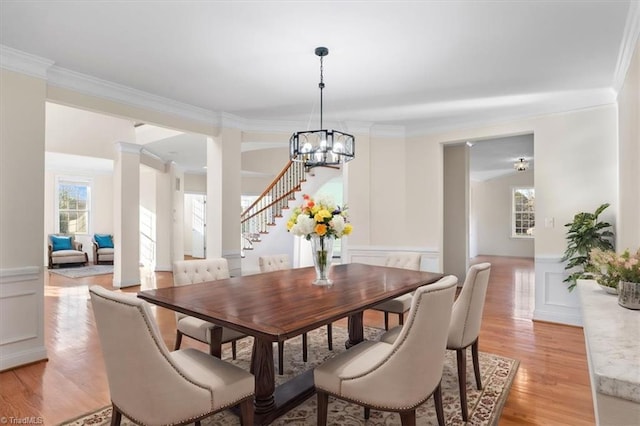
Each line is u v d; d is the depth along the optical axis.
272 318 1.83
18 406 2.34
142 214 8.98
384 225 5.22
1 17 2.42
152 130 6.26
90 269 8.19
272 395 2.19
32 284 3.04
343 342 3.58
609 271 1.96
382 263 5.18
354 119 4.89
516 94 3.87
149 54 2.96
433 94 3.88
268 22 2.46
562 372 2.86
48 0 2.22
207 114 4.54
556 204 4.20
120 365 1.57
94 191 9.73
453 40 2.70
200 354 2.00
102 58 3.04
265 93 3.88
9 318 2.91
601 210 3.76
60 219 9.26
